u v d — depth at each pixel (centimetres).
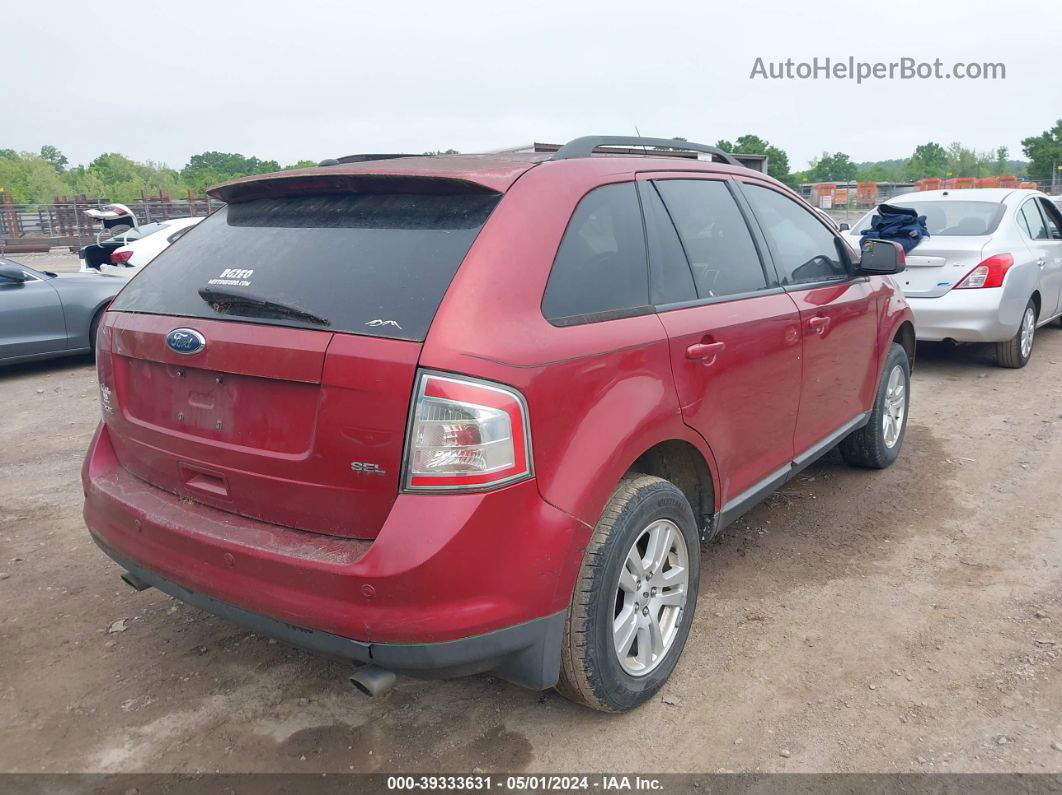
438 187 259
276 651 335
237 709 297
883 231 762
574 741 277
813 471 525
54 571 406
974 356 855
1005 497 476
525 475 234
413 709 296
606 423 258
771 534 433
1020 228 795
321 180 275
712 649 329
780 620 349
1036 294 814
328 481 236
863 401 465
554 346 244
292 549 238
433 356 222
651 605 291
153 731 285
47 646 339
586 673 262
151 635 347
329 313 239
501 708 296
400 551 221
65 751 276
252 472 251
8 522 466
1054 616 346
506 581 233
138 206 3478
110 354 296
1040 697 293
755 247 365
